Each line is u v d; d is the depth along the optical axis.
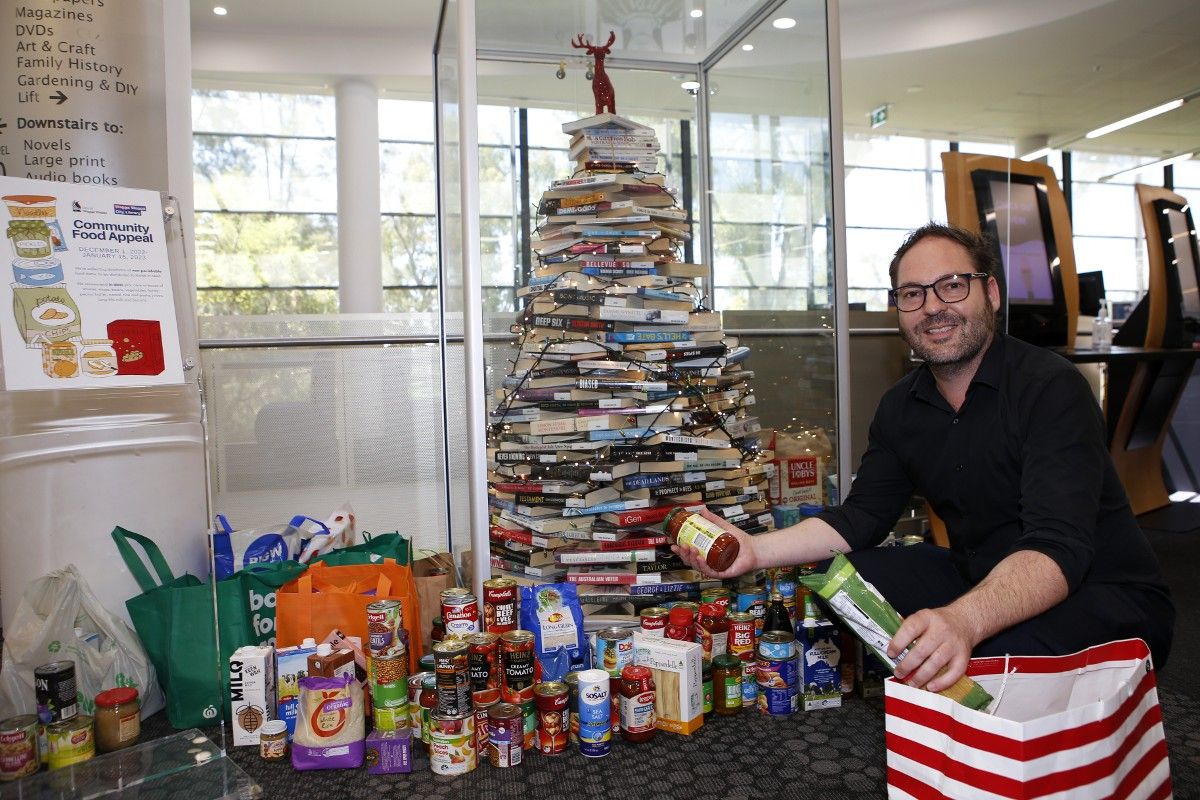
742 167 2.76
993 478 1.58
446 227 2.67
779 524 2.38
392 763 1.64
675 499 2.19
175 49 2.26
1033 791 0.97
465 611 1.88
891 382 3.38
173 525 2.16
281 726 1.75
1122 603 1.43
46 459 1.99
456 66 2.21
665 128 2.87
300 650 1.79
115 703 1.72
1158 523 3.91
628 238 2.23
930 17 6.24
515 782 1.59
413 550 2.70
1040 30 5.94
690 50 2.79
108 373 1.64
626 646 1.85
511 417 2.12
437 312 3.01
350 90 6.50
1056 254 3.55
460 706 1.64
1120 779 1.05
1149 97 6.81
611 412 2.12
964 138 8.49
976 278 1.57
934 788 1.06
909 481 1.83
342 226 6.68
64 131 2.00
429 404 2.99
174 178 2.25
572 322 2.11
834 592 1.25
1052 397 1.46
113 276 1.66
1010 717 1.18
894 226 8.67
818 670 1.92
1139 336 4.01
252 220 7.64
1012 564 1.27
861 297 8.73
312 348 2.89
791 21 2.45
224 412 2.81
